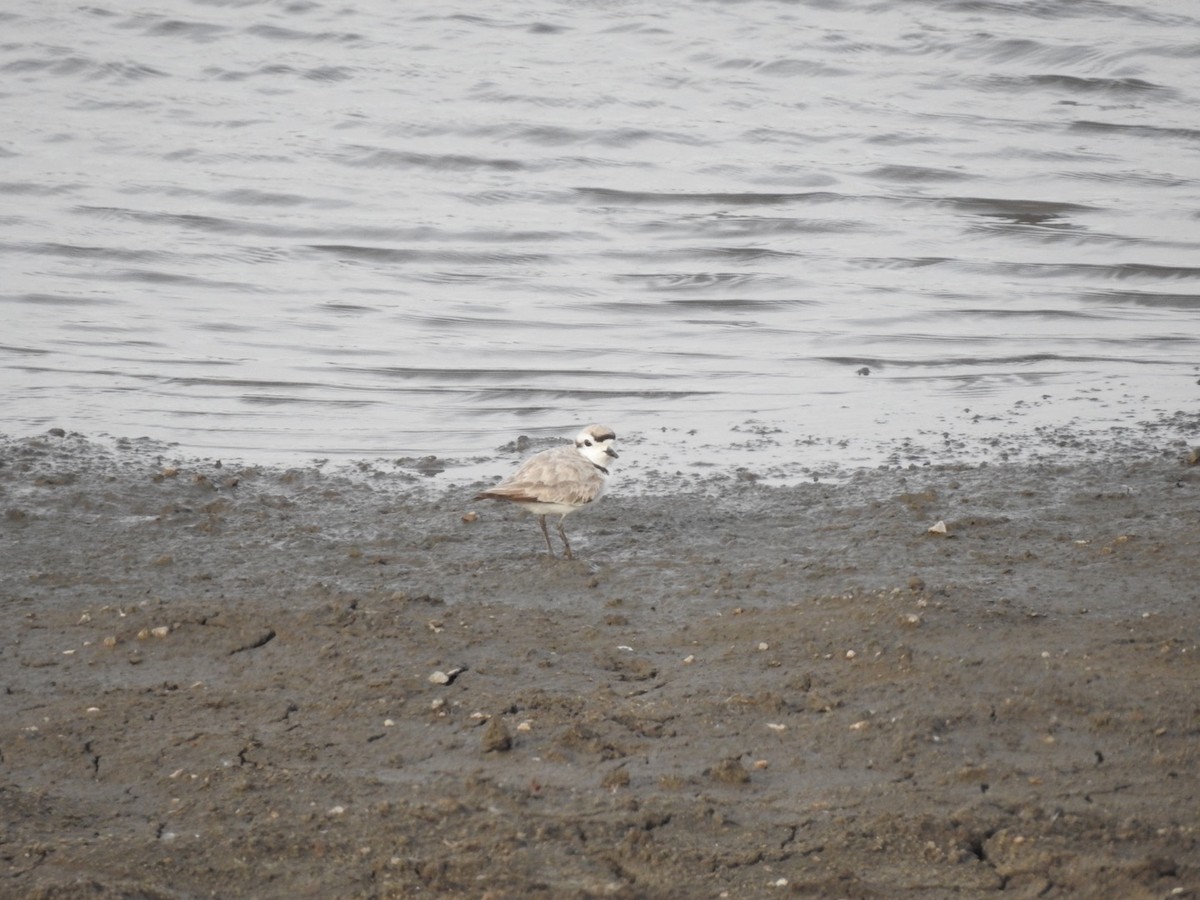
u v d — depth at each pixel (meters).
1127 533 14.38
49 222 29.84
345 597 13.14
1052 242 28.58
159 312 25.16
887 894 8.51
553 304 25.72
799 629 12.14
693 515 15.69
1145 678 10.91
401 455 18.34
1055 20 42.28
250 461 18.00
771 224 29.98
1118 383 20.80
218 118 36.97
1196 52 39.91
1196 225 29.42
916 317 24.62
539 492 13.91
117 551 14.58
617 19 43.75
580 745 10.31
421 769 10.09
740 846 9.05
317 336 23.92
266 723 10.77
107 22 43.09
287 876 8.84
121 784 9.95
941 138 35.22
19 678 11.55
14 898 8.45
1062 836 8.91
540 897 8.55
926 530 14.70
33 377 21.55
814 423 19.38
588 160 34.09
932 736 10.23
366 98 38.22
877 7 43.66
